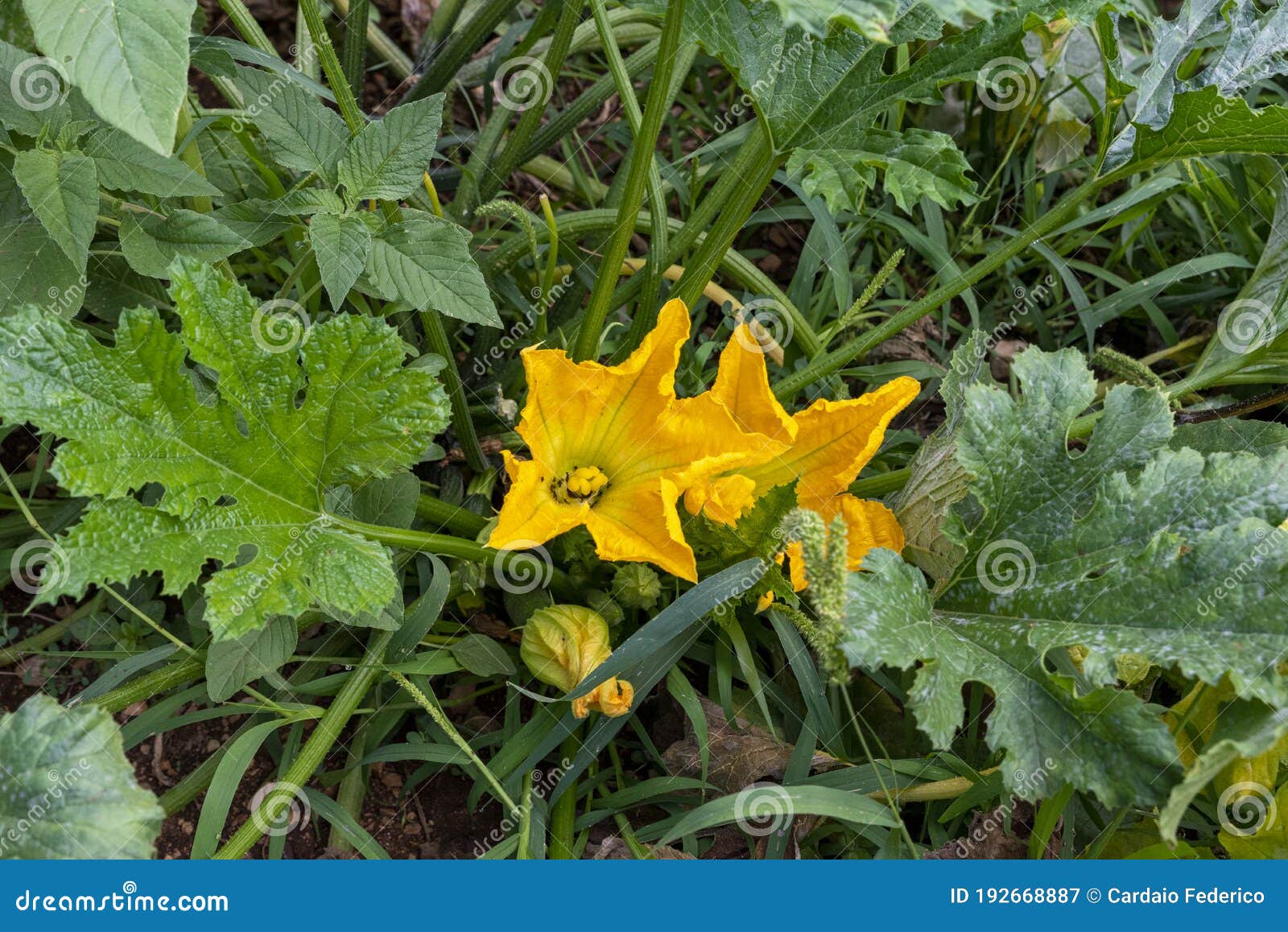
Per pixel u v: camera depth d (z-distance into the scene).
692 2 0.99
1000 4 0.98
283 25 1.35
